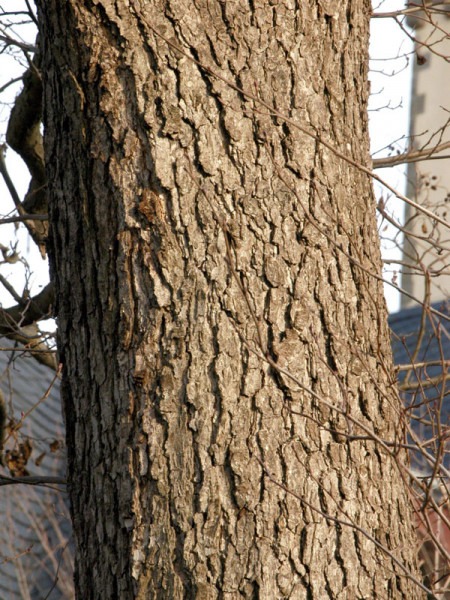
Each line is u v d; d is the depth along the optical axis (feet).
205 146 18.35
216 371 18.20
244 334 18.25
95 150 18.40
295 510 18.16
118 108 18.38
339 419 18.34
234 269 18.29
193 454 18.16
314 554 18.15
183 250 18.29
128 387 18.26
